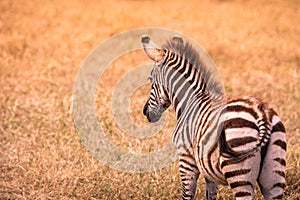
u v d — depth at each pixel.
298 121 14.11
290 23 23.94
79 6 25.30
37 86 16.84
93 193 10.77
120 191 10.70
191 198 8.92
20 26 22.42
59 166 11.68
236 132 7.78
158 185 10.80
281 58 19.83
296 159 11.40
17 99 15.76
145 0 27.00
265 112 7.81
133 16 23.72
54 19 23.52
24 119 14.35
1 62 18.80
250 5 26.53
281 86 17.05
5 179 11.42
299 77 17.98
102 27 22.47
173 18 23.92
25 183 11.23
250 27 23.08
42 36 21.52
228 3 26.88
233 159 7.74
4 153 12.47
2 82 17.19
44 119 14.25
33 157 12.16
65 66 18.59
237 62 19.30
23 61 19.12
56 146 12.59
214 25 23.14
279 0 27.81
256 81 17.58
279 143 7.79
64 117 14.38
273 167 7.79
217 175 8.19
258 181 7.93
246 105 7.90
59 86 16.84
